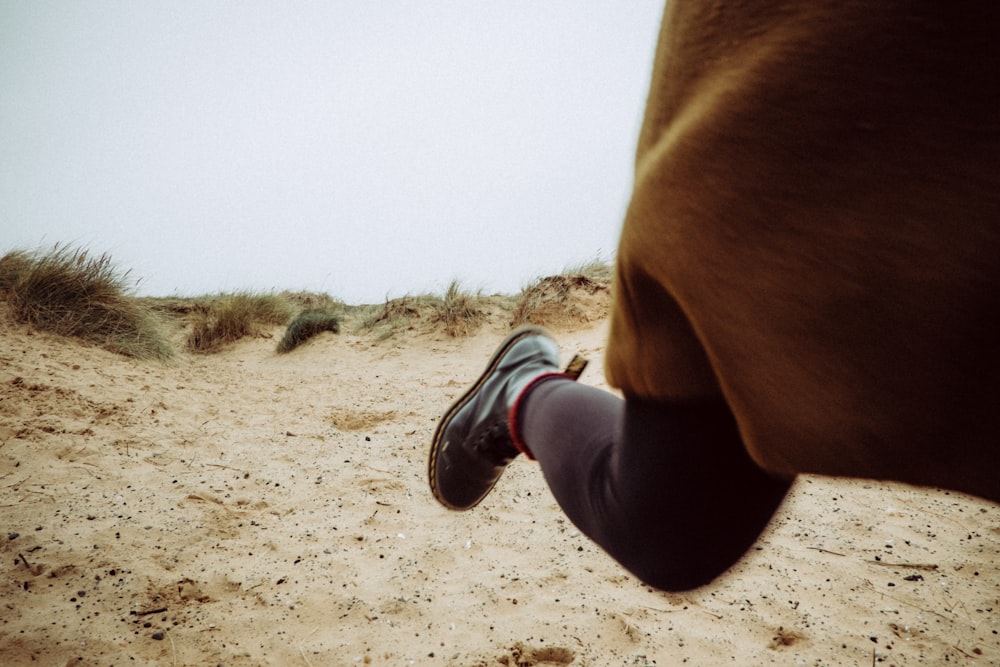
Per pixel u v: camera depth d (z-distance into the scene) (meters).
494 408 1.04
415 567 2.46
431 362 8.58
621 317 0.56
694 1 0.45
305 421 4.82
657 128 0.48
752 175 0.38
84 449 3.57
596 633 2.01
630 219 0.48
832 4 0.35
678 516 0.58
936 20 0.31
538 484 3.37
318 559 2.50
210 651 1.90
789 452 0.42
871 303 0.34
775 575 2.33
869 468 0.38
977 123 0.30
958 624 2.01
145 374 5.93
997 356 0.31
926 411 0.34
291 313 13.02
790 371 0.39
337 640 1.98
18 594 2.11
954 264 0.31
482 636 2.01
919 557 2.44
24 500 2.85
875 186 0.33
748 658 1.87
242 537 2.68
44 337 6.21
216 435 4.24
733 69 0.40
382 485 3.37
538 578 2.37
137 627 1.99
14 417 3.88
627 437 0.61
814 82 0.35
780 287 0.37
